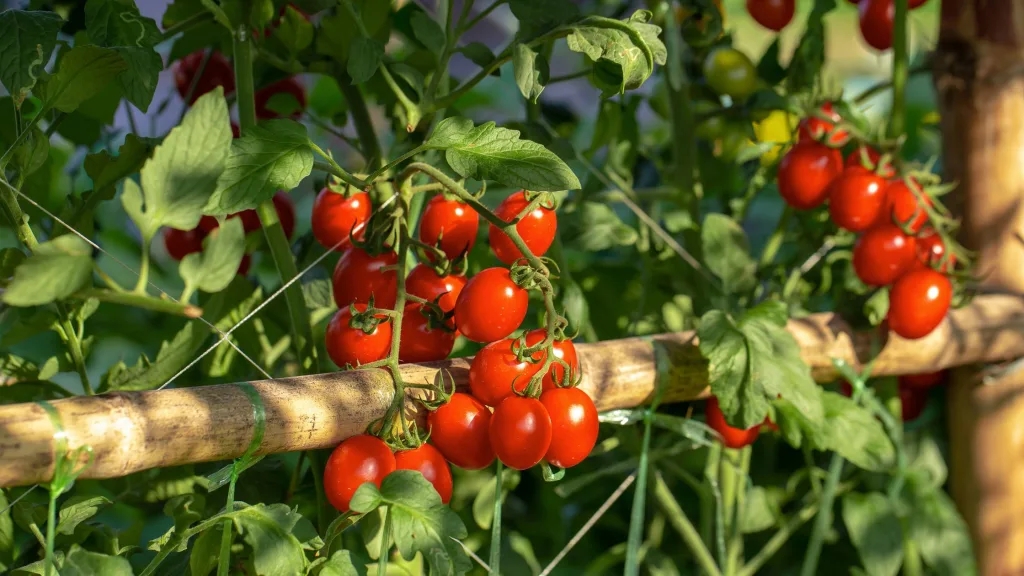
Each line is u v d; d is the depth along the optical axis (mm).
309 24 1031
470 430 912
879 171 1049
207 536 916
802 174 1070
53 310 968
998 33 1150
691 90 1182
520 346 905
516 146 901
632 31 928
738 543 1136
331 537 903
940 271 1060
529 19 1001
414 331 939
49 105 922
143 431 861
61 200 1350
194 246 1077
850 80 2443
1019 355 1138
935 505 1114
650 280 1191
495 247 949
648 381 1009
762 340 1000
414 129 1049
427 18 1023
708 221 1131
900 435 1115
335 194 974
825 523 1079
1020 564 1176
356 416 909
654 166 1292
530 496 1257
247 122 1005
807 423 1044
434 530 875
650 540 1178
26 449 836
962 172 1176
